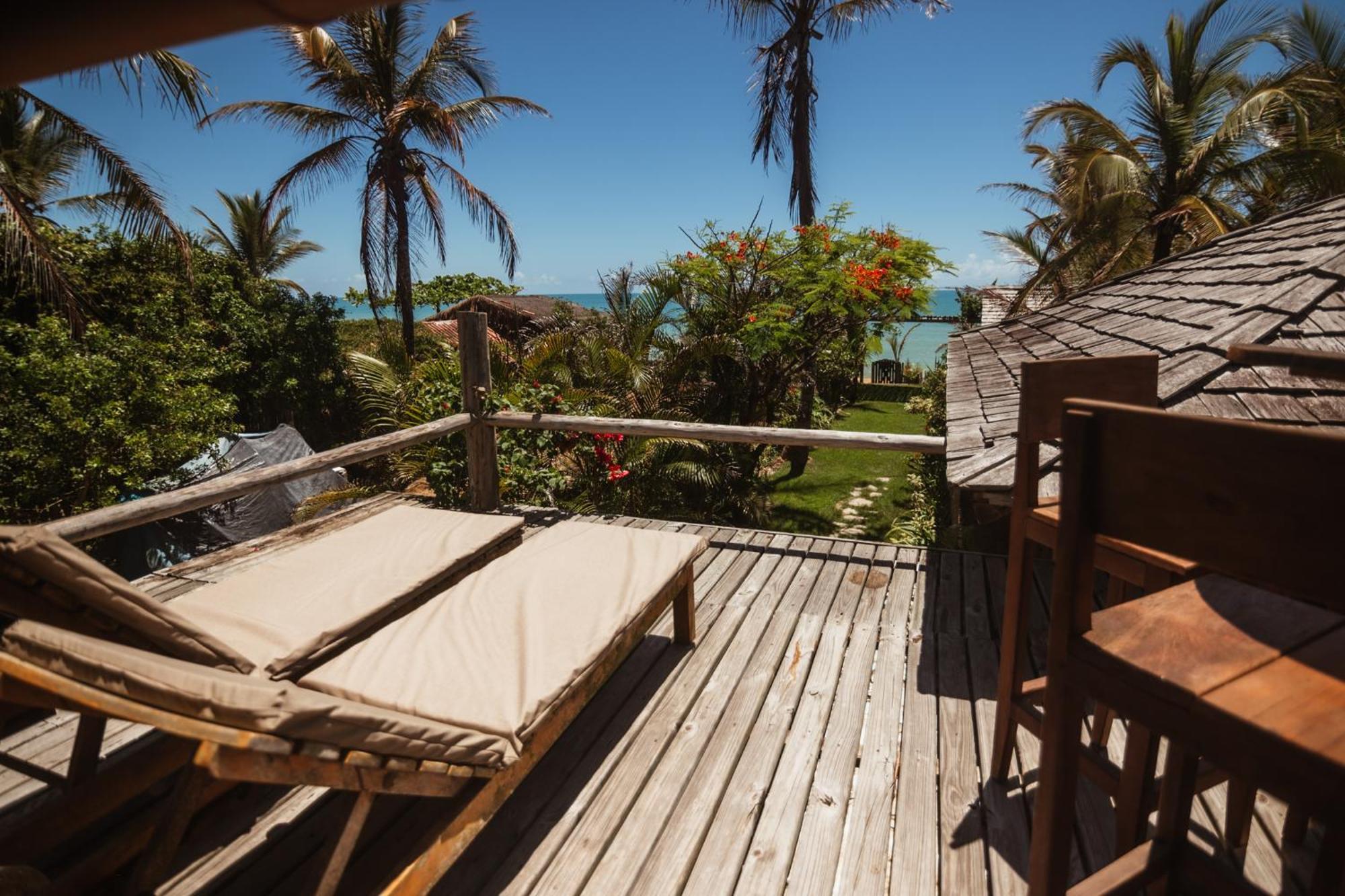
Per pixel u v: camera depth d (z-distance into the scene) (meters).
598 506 8.41
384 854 2.02
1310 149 12.82
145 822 1.81
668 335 11.39
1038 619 3.57
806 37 15.14
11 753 2.46
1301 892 1.84
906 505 12.46
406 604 2.52
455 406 6.11
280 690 1.34
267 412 19.72
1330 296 3.59
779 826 2.22
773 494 13.30
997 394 4.24
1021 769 2.44
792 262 11.73
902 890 1.98
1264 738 1.01
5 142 14.28
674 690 2.94
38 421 11.03
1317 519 0.84
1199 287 4.96
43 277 11.61
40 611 1.56
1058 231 16.69
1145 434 1.05
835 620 3.57
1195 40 13.76
